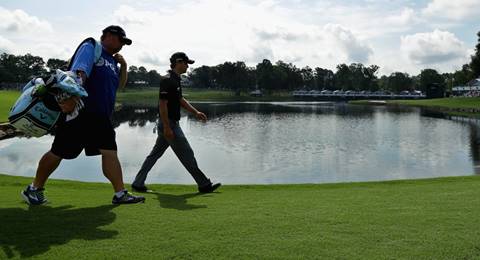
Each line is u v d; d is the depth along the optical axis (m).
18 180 7.94
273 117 44.28
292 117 44.66
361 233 3.96
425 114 51.66
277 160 17.28
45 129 4.74
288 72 145.25
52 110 4.66
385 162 17.03
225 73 138.00
